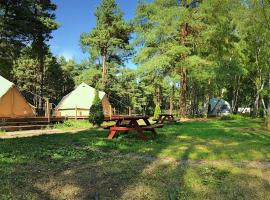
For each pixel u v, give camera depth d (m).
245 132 16.42
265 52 31.33
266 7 22.77
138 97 71.50
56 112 40.00
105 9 51.16
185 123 24.88
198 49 33.41
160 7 32.50
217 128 19.27
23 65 59.12
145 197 5.41
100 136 14.18
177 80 32.78
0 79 28.62
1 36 34.50
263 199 5.40
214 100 63.28
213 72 31.53
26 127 22.33
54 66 61.50
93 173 6.91
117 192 5.64
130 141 12.22
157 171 7.20
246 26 27.22
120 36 53.00
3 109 27.38
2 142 11.84
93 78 57.09
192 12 31.56
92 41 51.16
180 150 10.08
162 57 30.78
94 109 23.08
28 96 62.50
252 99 63.66
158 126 14.18
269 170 7.53
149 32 32.34
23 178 6.39
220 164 8.12
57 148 10.30
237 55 37.34
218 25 31.62
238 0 24.92
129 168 7.45
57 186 5.92
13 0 34.16
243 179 6.65
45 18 36.84
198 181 6.38
